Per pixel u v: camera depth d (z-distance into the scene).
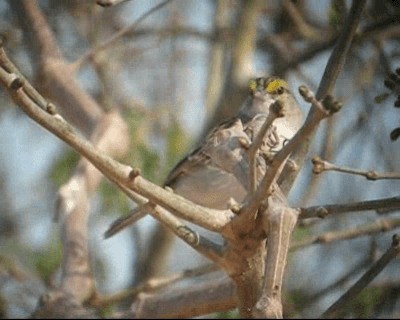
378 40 11.27
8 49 13.00
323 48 12.46
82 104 11.70
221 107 13.43
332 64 6.90
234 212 6.06
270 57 14.30
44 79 11.90
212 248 6.37
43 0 13.75
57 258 12.80
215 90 14.05
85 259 9.98
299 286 11.72
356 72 12.16
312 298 10.80
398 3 8.53
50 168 13.59
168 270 13.95
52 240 12.89
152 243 13.94
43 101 6.03
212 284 8.59
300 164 6.65
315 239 9.98
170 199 6.07
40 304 9.60
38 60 11.98
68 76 11.84
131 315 9.18
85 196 10.36
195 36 14.09
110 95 13.71
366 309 10.92
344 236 9.98
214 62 14.12
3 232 13.30
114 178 6.04
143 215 9.91
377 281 11.16
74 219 10.16
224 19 14.24
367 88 11.93
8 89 5.77
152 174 12.89
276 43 13.70
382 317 10.84
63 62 11.95
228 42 14.20
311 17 13.48
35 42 12.03
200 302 8.61
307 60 12.59
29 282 12.41
